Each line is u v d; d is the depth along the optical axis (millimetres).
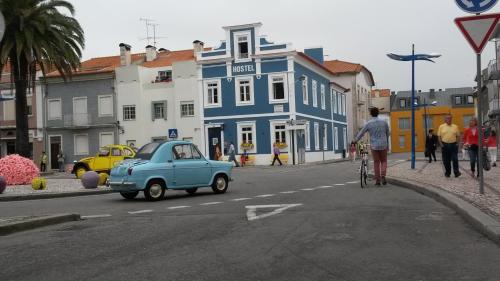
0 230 9289
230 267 6453
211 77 45469
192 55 56344
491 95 55938
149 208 13016
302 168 33938
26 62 31234
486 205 9836
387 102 106500
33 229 9961
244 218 10406
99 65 57875
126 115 49969
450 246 7363
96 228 9820
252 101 44344
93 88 50719
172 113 48750
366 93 77812
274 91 44156
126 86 49875
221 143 45062
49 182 24844
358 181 18797
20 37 29625
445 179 16031
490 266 6285
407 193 13797
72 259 7164
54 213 11898
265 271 6238
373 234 8297
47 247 8055
